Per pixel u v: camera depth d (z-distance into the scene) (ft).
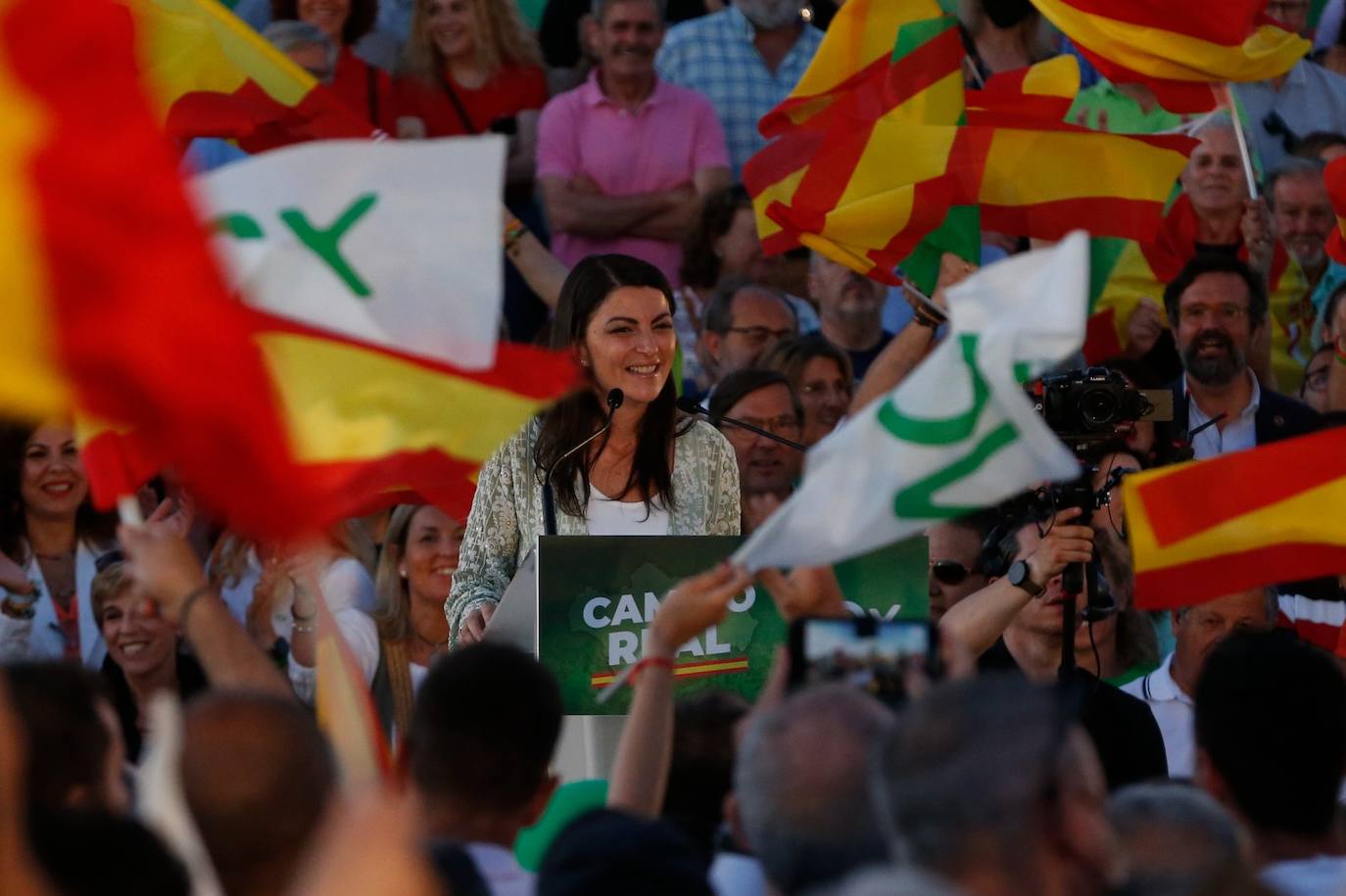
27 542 69.72
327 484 39.34
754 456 78.43
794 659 37.60
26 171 31.42
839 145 72.84
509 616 51.55
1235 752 37.58
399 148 38.40
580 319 59.21
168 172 31.68
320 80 89.15
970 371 37.22
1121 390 56.49
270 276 38.24
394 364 39.24
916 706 27.12
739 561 38.73
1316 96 99.40
